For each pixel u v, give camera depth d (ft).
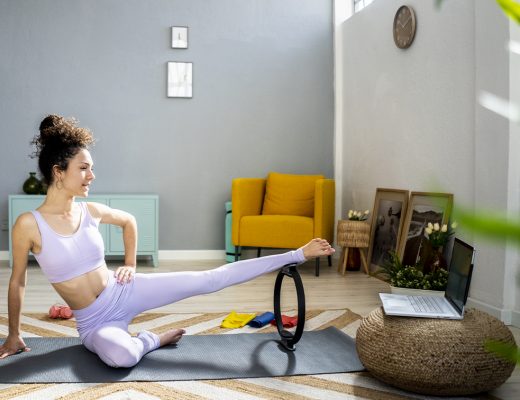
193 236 19.74
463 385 7.06
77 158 8.02
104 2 18.99
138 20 19.16
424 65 14.28
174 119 19.45
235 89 19.67
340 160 19.97
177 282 8.87
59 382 7.59
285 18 19.88
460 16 12.66
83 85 18.99
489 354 7.00
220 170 19.72
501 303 11.11
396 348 7.21
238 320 10.98
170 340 9.33
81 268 8.28
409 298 8.49
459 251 8.13
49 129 8.11
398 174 15.75
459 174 12.80
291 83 19.93
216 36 19.53
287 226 16.96
